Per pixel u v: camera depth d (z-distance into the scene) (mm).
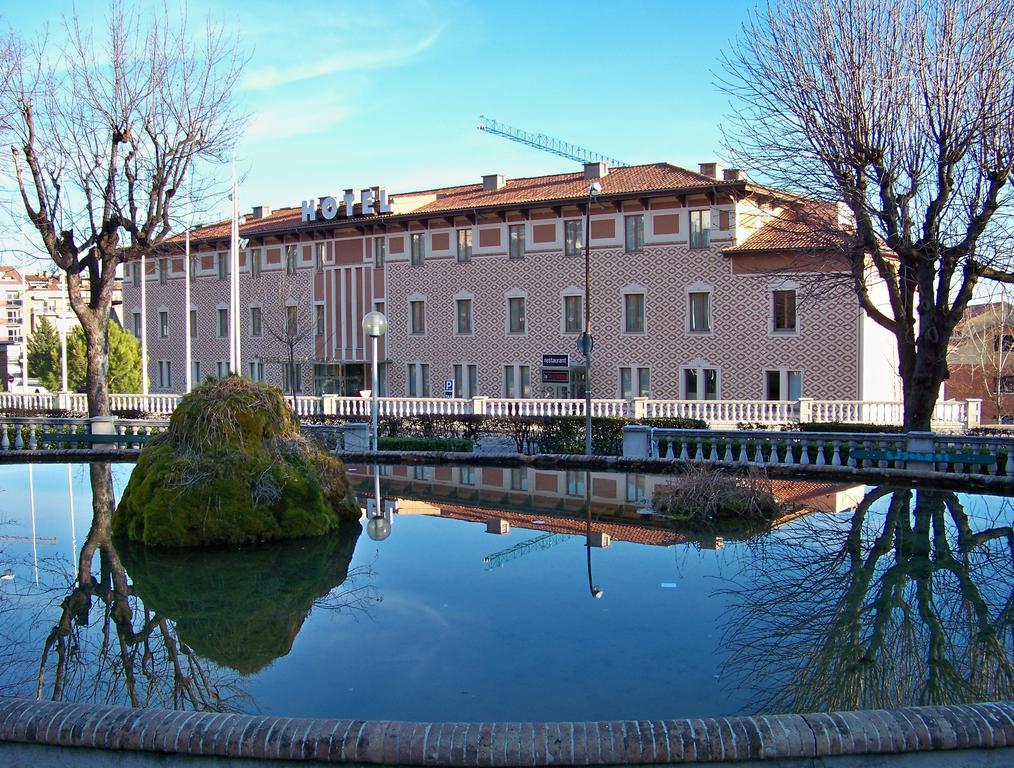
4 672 8328
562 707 7281
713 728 5672
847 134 20750
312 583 11398
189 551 13328
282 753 5660
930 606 10102
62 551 13352
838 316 36406
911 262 21156
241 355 57750
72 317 101375
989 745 5609
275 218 58750
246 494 13883
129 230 29453
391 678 8008
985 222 19766
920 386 21453
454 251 47656
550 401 35344
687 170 42375
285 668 8297
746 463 19203
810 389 37250
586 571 11805
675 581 11281
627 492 18797
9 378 86688
